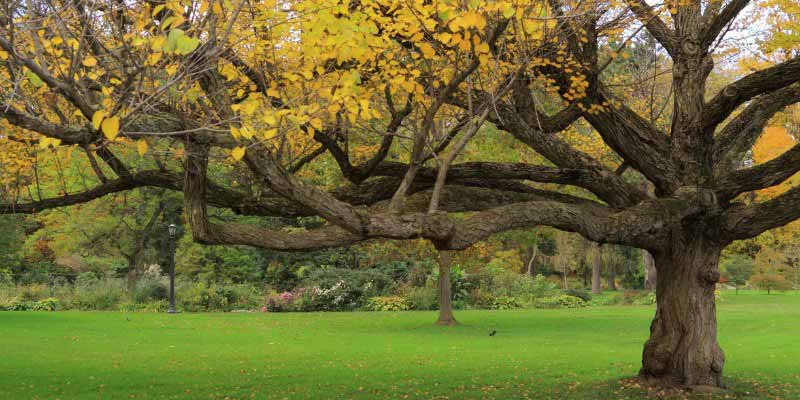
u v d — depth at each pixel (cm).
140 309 2988
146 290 3148
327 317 2588
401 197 702
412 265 3384
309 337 1938
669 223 944
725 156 1070
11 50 459
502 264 3575
